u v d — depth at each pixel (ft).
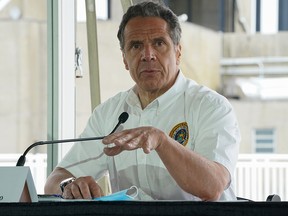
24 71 76.79
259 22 89.25
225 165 12.46
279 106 88.69
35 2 76.28
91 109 19.16
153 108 13.60
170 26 13.39
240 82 87.56
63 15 18.93
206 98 13.28
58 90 18.94
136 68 13.41
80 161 14.29
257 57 88.43
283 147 88.22
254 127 88.63
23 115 76.89
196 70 80.59
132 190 11.25
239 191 24.31
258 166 24.23
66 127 19.01
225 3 86.22
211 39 83.46
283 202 6.91
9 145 77.30
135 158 13.46
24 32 76.89
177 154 11.48
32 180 9.02
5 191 8.73
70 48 19.03
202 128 13.00
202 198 11.91
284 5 89.51
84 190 11.60
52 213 6.96
